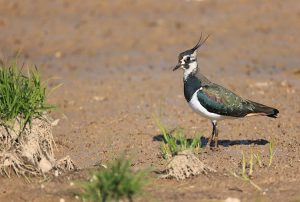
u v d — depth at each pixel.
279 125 15.33
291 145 13.91
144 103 17.41
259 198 10.98
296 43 23.02
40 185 11.73
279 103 17.20
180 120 15.95
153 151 13.69
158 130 15.20
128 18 25.06
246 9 25.94
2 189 11.63
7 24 24.44
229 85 18.95
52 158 12.73
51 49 22.56
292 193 11.15
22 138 12.62
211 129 15.26
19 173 12.10
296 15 25.33
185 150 12.26
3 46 22.61
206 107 13.63
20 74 13.34
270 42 23.11
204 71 20.47
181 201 10.88
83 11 25.72
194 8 26.03
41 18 25.05
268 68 20.80
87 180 11.76
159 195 11.16
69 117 16.23
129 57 21.97
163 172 12.19
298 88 18.62
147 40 23.31
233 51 22.36
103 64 21.36
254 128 15.23
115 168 10.55
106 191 10.30
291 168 12.40
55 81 19.58
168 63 21.38
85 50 22.59
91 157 13.45
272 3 26.48
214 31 23.98
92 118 16.14
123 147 14.04
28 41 23.09
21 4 26.08
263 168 12.45
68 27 24.28
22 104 12.66
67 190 11.44
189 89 13.90
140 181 10.77
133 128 15.34
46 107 13.00
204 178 11.88
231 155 13.38
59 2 26.41
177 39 23.33
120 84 19.30
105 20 24.91
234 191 11.34
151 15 25.31
